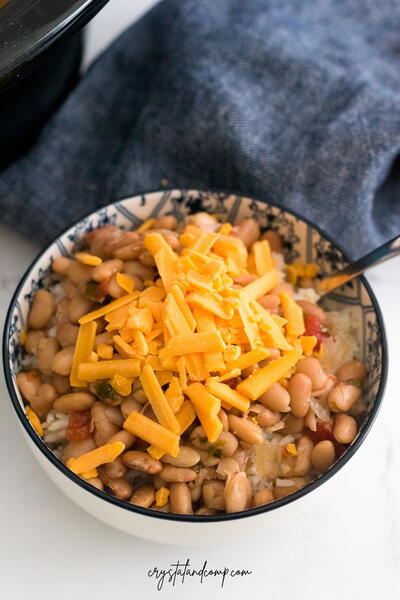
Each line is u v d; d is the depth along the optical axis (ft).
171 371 1.11
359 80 1.45
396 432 1.28
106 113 1.52
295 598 1.14
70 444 1.12
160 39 1.53
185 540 1.07
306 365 1.16
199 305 1.12
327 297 1.31
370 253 1.21
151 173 1.47
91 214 1.28
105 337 1.14
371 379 1.19
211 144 1.43
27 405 1.17
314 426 1.13
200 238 1.21
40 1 1.10
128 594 1.13
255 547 1.18
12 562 1.15
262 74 1.46
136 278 1.19
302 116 1.44
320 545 1.18
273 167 1.42
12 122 1.35
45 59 1.12
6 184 1.44
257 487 1.13
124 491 1.09
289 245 1.35
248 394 1.10
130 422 1.08
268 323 1.14
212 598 1.13
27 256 1.43
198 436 1.09
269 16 1.53
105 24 1.70
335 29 1.56
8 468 1.22
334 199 1.41
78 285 1.22
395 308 1.41
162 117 1.45
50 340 1.19
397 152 1.41
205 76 1.44
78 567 1.15
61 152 1.48
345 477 1.24
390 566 1.17
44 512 1.19
